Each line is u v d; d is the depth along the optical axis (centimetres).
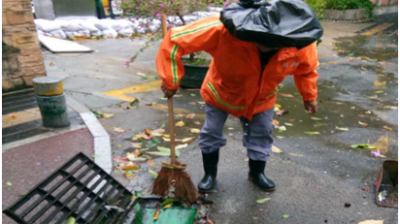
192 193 269
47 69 661
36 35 534
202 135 278
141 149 363
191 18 564
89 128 401
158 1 517
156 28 589
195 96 529
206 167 292
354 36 1094
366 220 257
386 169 294
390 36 1091
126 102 502
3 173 309
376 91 565
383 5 1773
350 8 1405
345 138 395
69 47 827
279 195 288
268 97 262
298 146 374
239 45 211
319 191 293
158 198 276
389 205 272
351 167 331
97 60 749
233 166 331
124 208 259
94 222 234
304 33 188
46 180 224
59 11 1066
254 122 271
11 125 407
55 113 394
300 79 259
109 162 328
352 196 287
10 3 494
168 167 263
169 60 230
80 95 527
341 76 649
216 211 268
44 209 215
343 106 498
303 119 451
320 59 785
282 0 196
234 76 234
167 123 430
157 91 555
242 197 285
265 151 281
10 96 511
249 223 255
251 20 187
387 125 434
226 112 270
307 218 261
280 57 216
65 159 335
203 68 534
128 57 783
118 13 1266
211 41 219
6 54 510
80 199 237
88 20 1041
